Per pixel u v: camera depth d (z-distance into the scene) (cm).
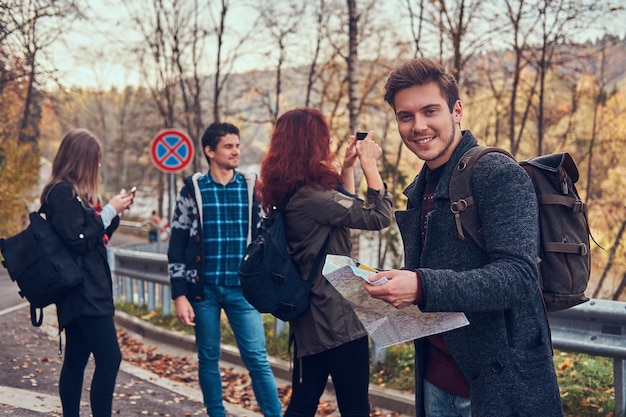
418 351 238
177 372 704
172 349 806
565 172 216
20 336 818
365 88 2416
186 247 474
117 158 5838
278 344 714
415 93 221
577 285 211
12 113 2603
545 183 214
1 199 2078
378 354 608
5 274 1620
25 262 390
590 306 454
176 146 1351
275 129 359
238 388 639
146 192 5200
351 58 1245
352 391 344
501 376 205
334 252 348
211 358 476
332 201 339
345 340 337
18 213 2148
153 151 1341
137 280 1028
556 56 1961
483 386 208
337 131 2508
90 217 397
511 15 1797
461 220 209
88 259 402
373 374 593
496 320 206
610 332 451
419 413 240
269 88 2652
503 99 2400
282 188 347
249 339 470
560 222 212
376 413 537
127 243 3384
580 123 2542
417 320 213
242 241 473
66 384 418
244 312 470
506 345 205
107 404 402
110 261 1027
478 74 2023
